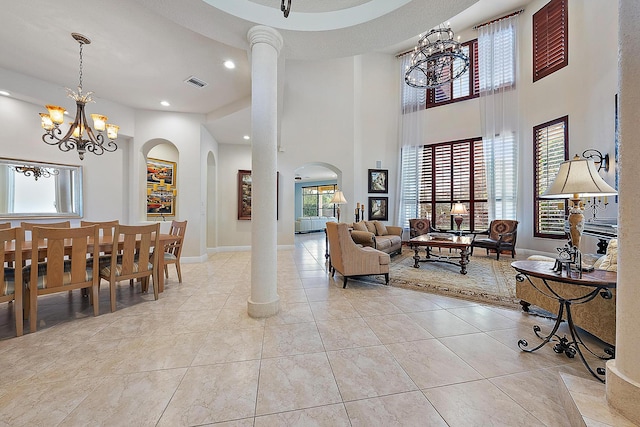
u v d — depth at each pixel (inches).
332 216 517.3
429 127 274.4
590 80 163.2
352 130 274.1
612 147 143.6
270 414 51.6
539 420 49.6
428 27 95.0
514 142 226.1
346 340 80.3
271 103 98.7
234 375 63.5
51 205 157.9
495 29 233.9
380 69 288.8
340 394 57.1
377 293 125.7
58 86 151.6
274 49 99.0
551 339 80.6
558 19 192.9
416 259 180.7
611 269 78.9
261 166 97.7
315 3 94.1
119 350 74.3
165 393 57.2
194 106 186.2
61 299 116.7
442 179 267.7
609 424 40.7
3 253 80.5
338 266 140.5
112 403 54.2
